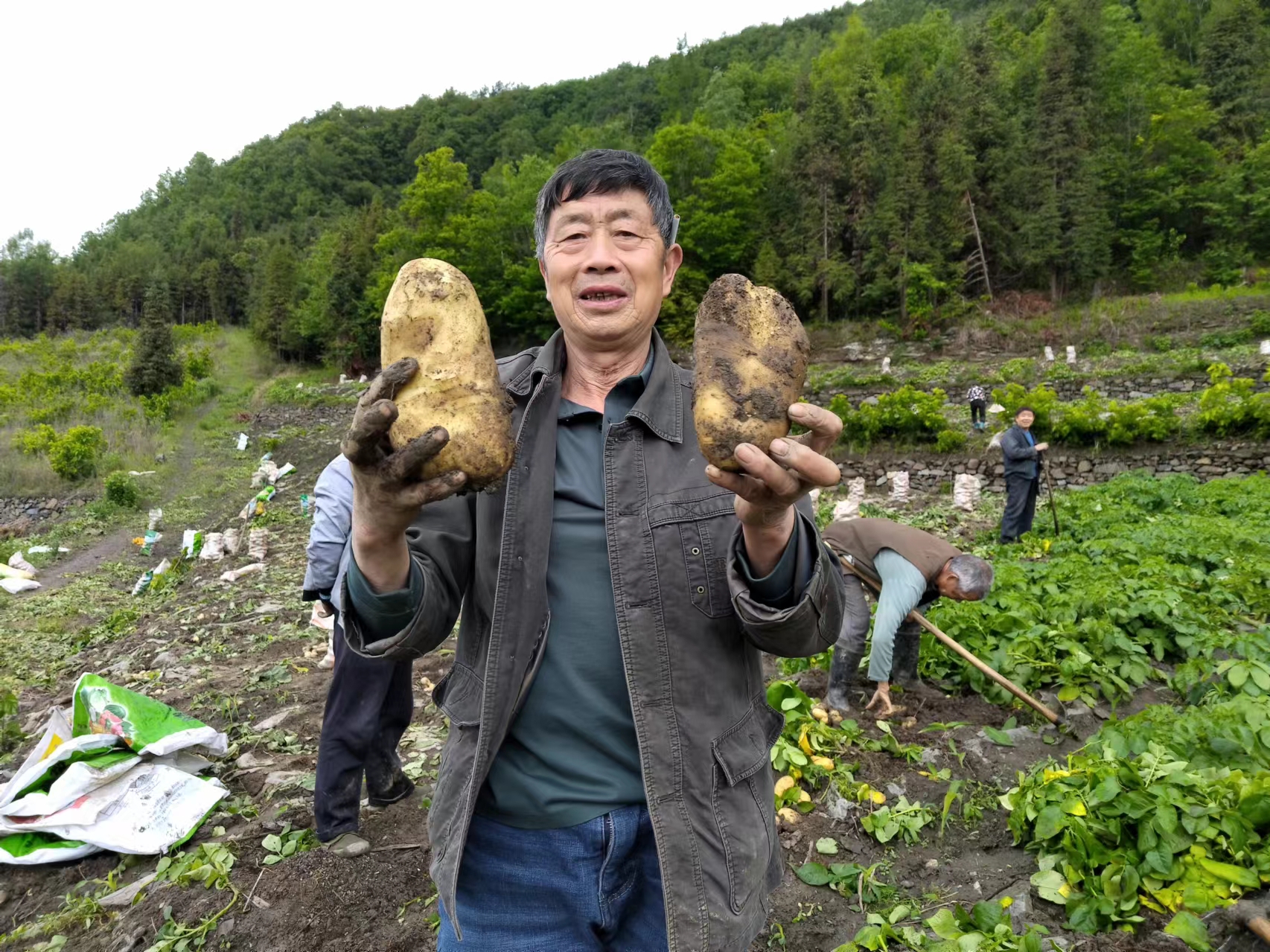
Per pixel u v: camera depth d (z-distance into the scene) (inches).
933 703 185.3
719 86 2861.7
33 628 398.9
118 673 274.2
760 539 50.6
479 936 59.1
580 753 57.5
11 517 843.4
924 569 169.0
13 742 223.1
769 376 51.7
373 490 44.4
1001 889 118.3
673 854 53.2
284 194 4635.8
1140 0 2559.1
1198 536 321.4
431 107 5319.9
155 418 1336.1
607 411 59.3
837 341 1395.2
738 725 57.4
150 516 752.3
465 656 60.1
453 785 58.0
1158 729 135.8
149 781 148.6
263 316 2244.1
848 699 187.6
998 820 135.6
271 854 134.6
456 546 58.5
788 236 1608.0
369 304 1903.3
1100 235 1464.1
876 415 661.3
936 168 1558.8
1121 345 1098.1
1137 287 1483.8
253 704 217.8
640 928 59.5
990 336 1246.9
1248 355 888.9
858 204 1556.3
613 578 55.2
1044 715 167.0
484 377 51.8
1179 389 770.8
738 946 55.7
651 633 54.6
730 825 55.7
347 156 4896.7
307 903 120.4
